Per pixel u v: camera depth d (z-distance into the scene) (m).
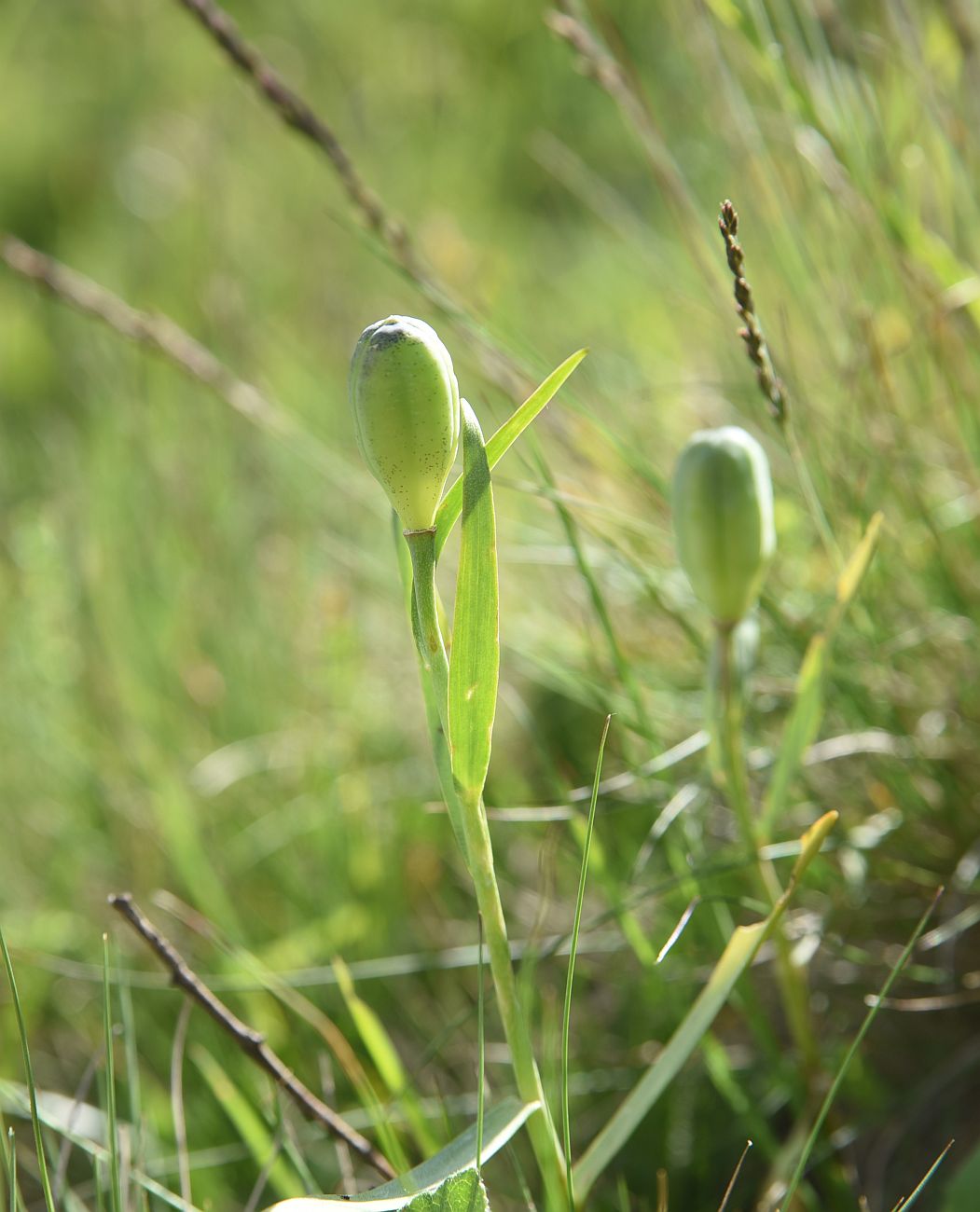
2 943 0.48
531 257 1.23
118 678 0.79
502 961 0.46
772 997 0.58
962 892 0.57
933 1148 0.55
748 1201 0.55
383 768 0.72
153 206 1.37
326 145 0.60
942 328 0.60
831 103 0.60
